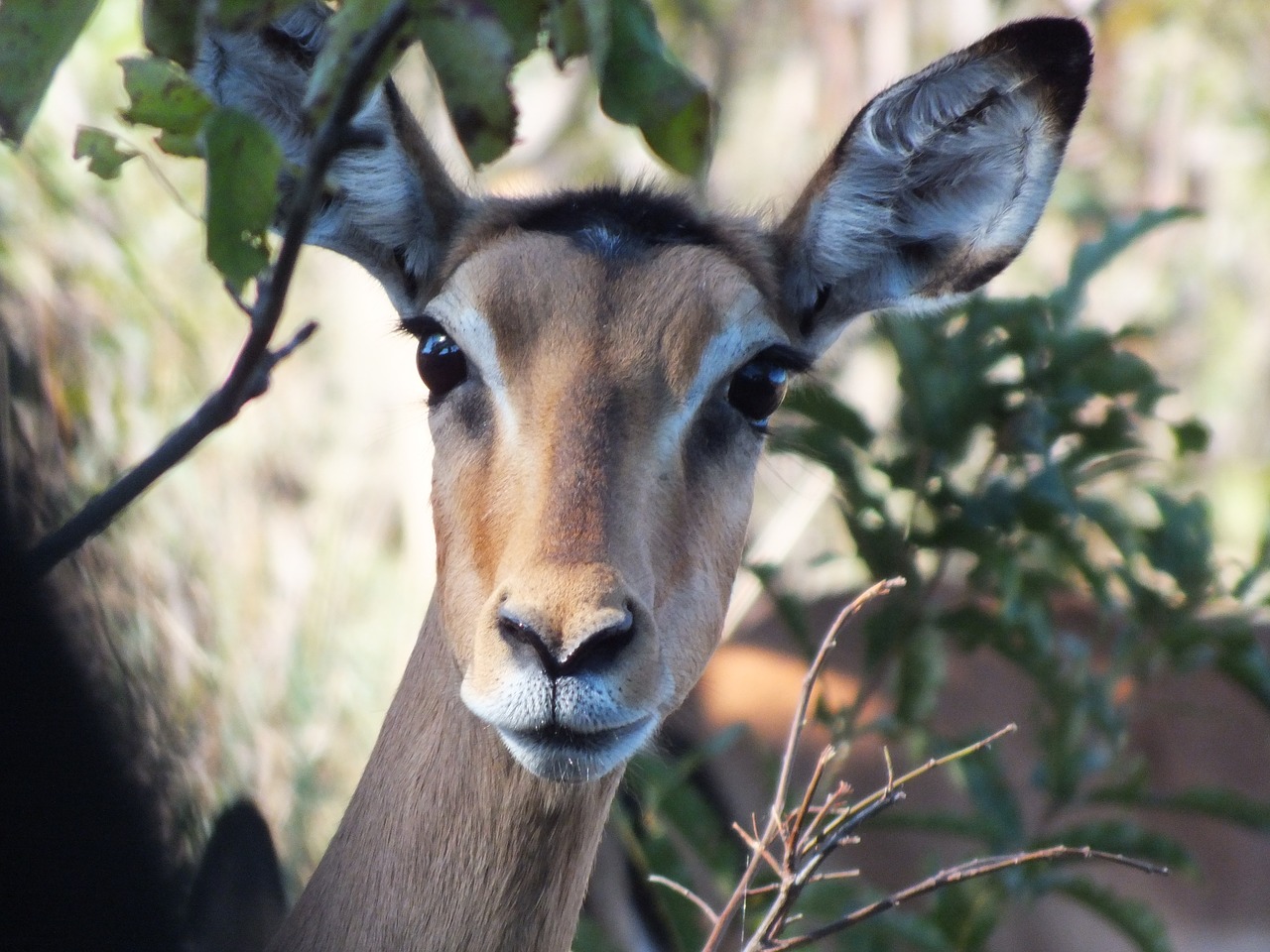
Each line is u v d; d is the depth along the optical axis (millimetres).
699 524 7035
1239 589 10969
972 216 8211
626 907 12844
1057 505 10016
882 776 14273
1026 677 14812
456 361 7184
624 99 4785
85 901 6000
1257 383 24344
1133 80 22953
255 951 8359
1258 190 23219
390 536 16906
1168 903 14945
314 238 7797
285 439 16172
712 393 7168
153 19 5051
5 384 8281
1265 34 23000
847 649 14805
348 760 15133
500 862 7129
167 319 13836
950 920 10016
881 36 20750
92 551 10906
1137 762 11148
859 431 10312
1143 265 24078
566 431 6586
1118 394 10453
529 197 7879
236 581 14062
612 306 6945
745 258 7699
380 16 4418
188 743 11875
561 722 6090
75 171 13352
